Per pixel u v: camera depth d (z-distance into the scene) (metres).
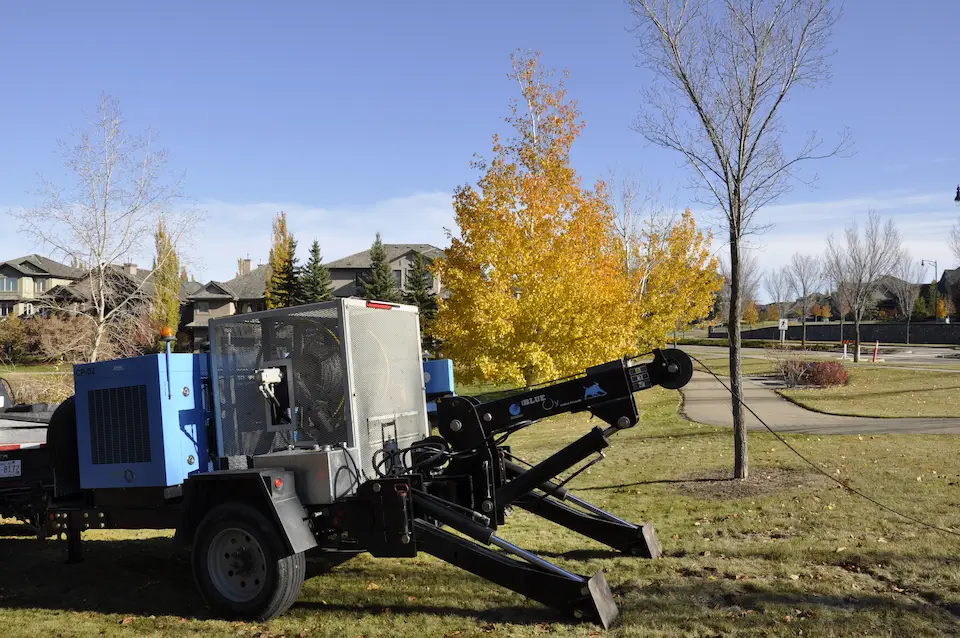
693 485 9.44
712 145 9.29
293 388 5.74
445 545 5.24
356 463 5.50
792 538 6.63
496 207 21.98
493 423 5.75
